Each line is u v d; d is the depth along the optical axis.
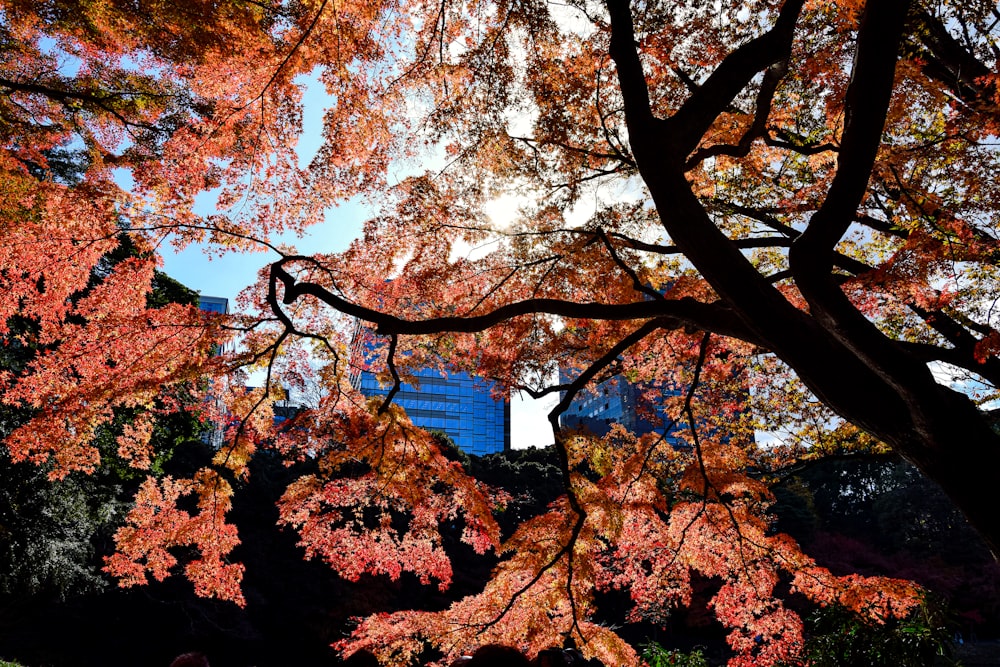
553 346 7.73
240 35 6.48
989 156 6.34
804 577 5.84
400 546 6.34
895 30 3.82
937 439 3.90
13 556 15.08
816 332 4.33
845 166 4.06
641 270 7.71
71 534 16.64
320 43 6.55
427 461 5.86
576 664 4.01
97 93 8.55
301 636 22.80
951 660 7.70
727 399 10.50
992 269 6.62
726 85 4.74
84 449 5.89
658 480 7.83
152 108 8.80
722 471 6.25
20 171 7.80
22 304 9.18
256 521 24.91
